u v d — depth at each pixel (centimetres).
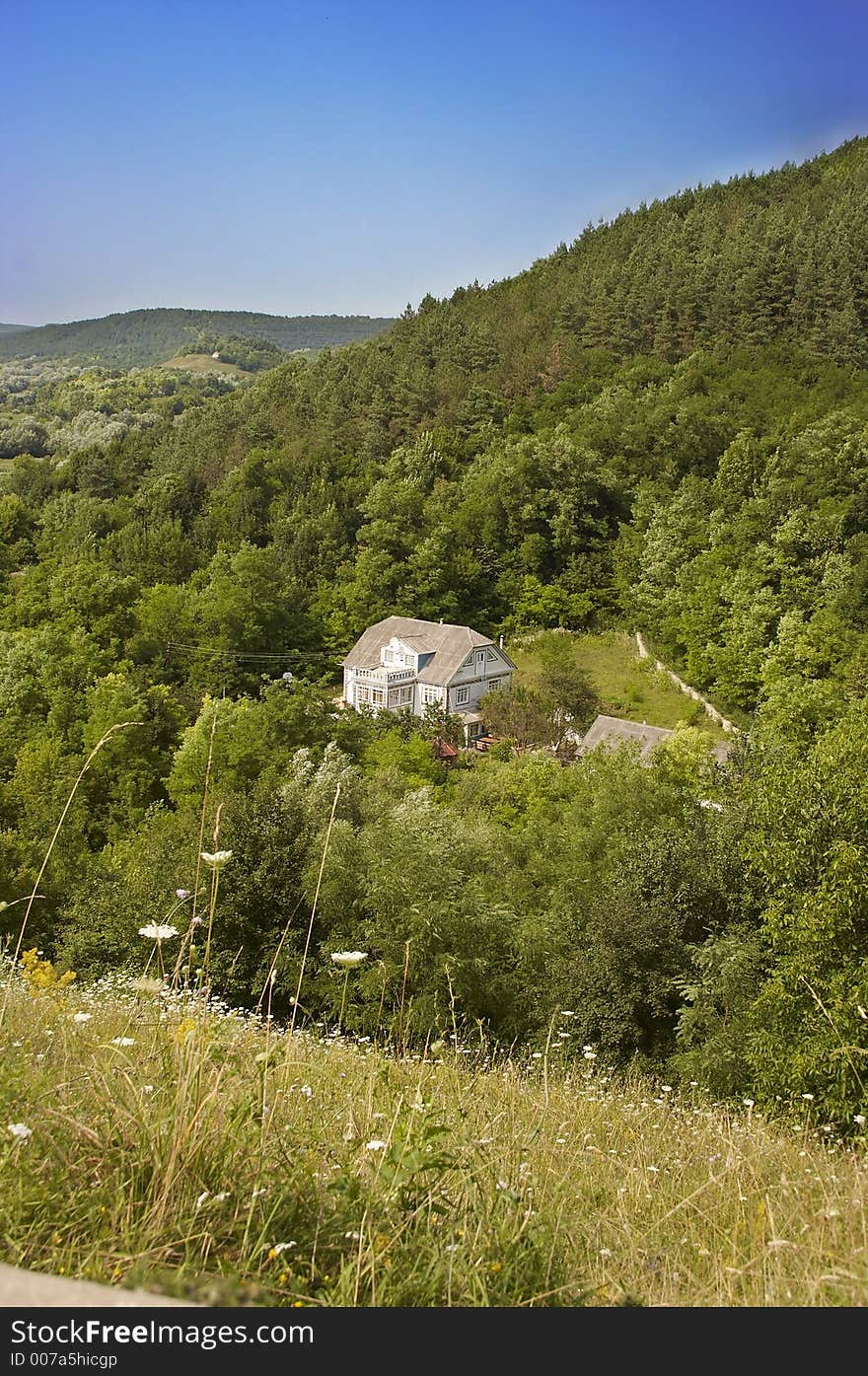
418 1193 285
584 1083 724
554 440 7994
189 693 5634
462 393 10081
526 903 2212
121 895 1717
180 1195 248
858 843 1241
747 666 5269
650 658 6112
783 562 5850
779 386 8962
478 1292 240
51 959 1738
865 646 4900
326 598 7144
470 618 7194
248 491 8525
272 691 4838
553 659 6022
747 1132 548
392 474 8625
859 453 6769
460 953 1530
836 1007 1059
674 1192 390
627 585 6856
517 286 13862
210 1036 313
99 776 3853
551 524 7369
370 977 1443
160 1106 282
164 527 7788
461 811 3581
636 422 8612
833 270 10012
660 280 10912
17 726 4331
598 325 10938
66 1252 221
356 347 12644
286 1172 277
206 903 1577
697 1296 256
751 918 1714
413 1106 344
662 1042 1619
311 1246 250
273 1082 348
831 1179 412
